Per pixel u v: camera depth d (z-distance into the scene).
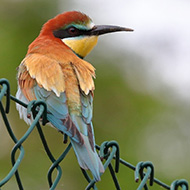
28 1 14.25
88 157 8.06
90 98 9.38
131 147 13.68
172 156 13.85
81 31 11.06
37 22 14.11
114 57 14.76
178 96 14.66
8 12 14.14
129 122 13.98
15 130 13.61
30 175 13.29
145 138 13.88
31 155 13.50
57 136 13.61
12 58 13.41
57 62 9.61
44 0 14.37
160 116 14.19
